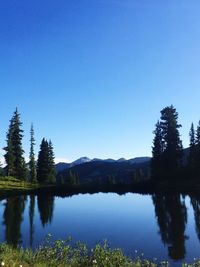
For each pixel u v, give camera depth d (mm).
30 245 25203
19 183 84750
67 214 41875
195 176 80375
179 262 21234
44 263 13570
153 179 87250
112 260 14398
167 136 86688
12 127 99000
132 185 83500
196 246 25156
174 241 26891
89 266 13883
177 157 86000
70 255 15195
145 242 26672
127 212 43281
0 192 67250
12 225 34219
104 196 66250
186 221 35688
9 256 13930
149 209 45344
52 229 32219
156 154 88562
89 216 40375
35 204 52250
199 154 83938
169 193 65312
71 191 76938
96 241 26969
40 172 105375
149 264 15758
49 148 108500
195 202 50438
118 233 30250
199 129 86750
